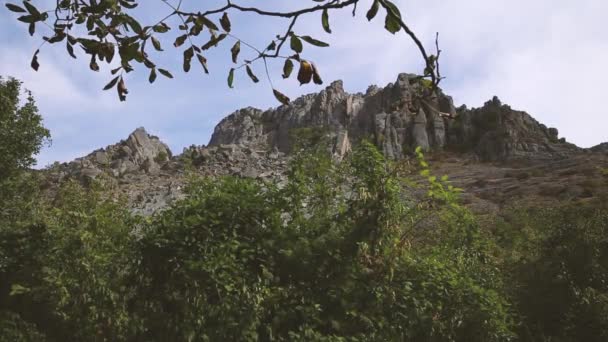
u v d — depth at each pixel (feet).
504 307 27.43
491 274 28.68
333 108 248.93
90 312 21.01
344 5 6.09
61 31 7.14
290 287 20.25
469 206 109.29
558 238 34.73
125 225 24.29
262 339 19.95
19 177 50.93
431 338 20.79
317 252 21.31
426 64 6.01
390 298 20.53
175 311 20.49
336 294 20.25
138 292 21.03
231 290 19.49
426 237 30.94
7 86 52.60
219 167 183.93
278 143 244.83
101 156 195.31
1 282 25.30
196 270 19.70
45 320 23.95
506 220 58.44
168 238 20.95
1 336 22.47
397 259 21.63
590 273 31.60
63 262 22.59
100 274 21.71
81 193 28.04
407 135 213.46
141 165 196.85
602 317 28.76
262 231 21.52
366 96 255.70
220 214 21.15
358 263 21.07
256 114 279.49
